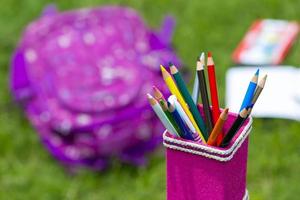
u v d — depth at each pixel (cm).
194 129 101
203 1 347
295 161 251
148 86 258
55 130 255
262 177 245
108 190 245
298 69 288
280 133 262
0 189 248
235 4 341
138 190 243
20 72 279
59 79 262
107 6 334
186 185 102
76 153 253
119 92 252
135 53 278
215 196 101
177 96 101
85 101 250
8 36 331
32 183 250
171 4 348
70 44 278
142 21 299
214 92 102
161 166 252
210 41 318
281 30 322
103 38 282
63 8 353
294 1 342
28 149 267
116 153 253
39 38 285
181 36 320
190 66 302
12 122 278
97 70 264
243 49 310
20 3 356
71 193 244
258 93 98
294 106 269
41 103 262
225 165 98
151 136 256
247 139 103
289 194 238
